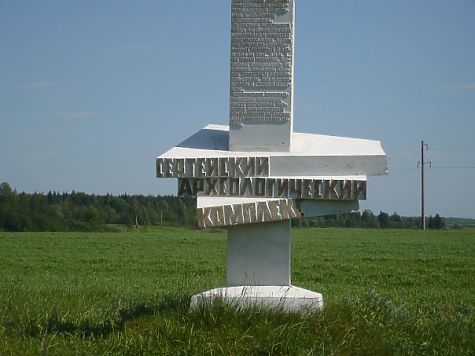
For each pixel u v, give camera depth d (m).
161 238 57.22
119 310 11.38
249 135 11.41
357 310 10.60
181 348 9.20
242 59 11.46
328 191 10.70
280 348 9.16
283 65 11.41
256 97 11.43
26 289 16.69
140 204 112.19
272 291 10.66
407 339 9.85
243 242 11.04
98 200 109.69
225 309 9.98
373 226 121.88
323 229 91.69
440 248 46.09
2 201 86.94
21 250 43.16
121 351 9.31
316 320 9.97
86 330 10.65
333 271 29.97
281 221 10.98
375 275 28.48
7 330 10.56
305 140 12.19
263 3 11.42
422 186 81.81
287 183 10.80
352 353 9.28
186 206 116.81
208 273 28.91
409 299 18.75
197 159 10.95
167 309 10.57
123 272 29.62
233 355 9.03
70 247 46.19
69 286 19.52
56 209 93.81
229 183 10.94
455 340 10.34
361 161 10.91
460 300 18.77
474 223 172.88
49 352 9.46
